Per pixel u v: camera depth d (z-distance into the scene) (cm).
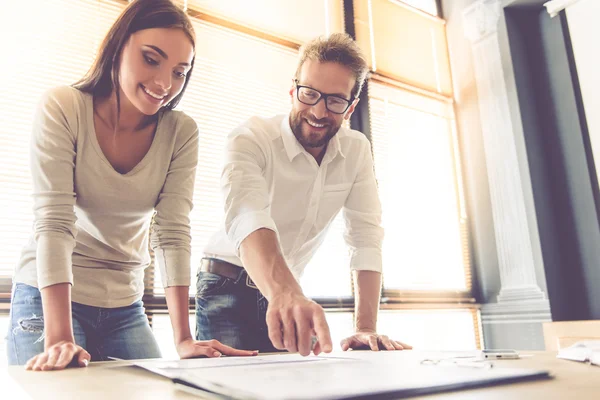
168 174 100
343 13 267
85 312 93
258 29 232
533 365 50
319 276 223
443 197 280
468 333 267
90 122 88
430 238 268
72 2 188
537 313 238
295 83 107
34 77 173
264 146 105
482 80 283
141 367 48
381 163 263
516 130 259
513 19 275
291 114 108
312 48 104
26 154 165
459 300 263
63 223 78
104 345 95
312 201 113
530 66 272
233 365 49
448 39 311
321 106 101
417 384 32
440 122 294
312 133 105
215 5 223
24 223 162
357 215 120
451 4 311
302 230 115
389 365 48
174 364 51
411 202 268
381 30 280
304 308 54
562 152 253
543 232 244
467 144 290
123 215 95
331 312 219
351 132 121
